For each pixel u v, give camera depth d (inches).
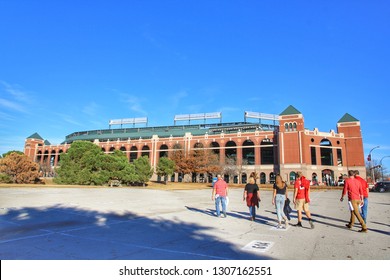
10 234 327.9
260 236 338.0
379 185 1688.0
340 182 2345.0
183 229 379.9
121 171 1646.2
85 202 689.0
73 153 1537.9
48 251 259.4
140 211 559.2
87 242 296.5
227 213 559.8
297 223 418.0
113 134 3725.4
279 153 2591.0
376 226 414.3
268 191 1593.3
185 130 3403.1
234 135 2874.0
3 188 992.2
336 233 359.6
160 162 2277.3
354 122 2810.0
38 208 552.7
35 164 1565.0
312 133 2679.6
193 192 1355.8
